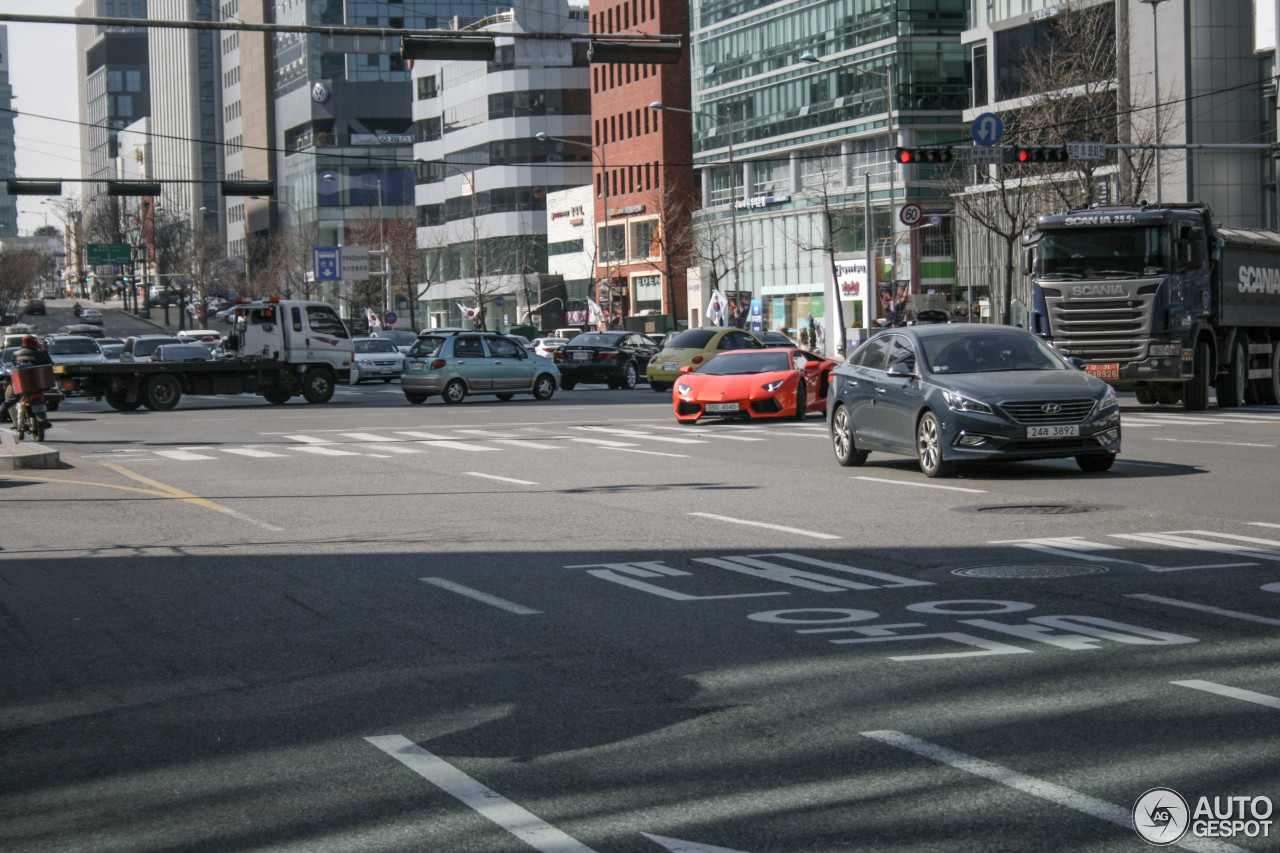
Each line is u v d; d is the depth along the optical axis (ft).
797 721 20.66
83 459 72.79
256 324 132.46
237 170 588.09
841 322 221.05
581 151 394.52
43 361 85.10
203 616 30.19
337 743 20.17
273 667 25.22
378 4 476.95
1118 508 44.27
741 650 25.53
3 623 30.04
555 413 109.40
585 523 43.70
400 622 28.89
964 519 42.57
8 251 622.13
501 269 381.19
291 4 498.69
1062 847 15.38
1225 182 172.76
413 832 16.35
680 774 18.29
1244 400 104.68
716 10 301.84
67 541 42.14
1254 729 19.66
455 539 40.75
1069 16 173.88
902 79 250.57
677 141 319.88
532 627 28.07
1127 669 23.34
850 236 261.03
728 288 294.66
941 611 28.68
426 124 438.40
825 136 267.80
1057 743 19.21
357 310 403.75
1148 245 89.51
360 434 89.86
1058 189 162.30
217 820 16.98
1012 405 52.26
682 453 69.97
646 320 306.55
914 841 15.65
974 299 234.99
